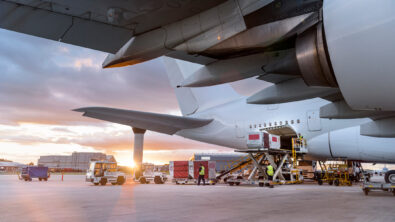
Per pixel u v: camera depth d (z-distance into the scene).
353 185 19.38
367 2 4.88
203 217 6.76
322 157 19.48
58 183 23.53
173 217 6.77
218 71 7.93
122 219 6.57
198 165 20.92
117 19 6.13
